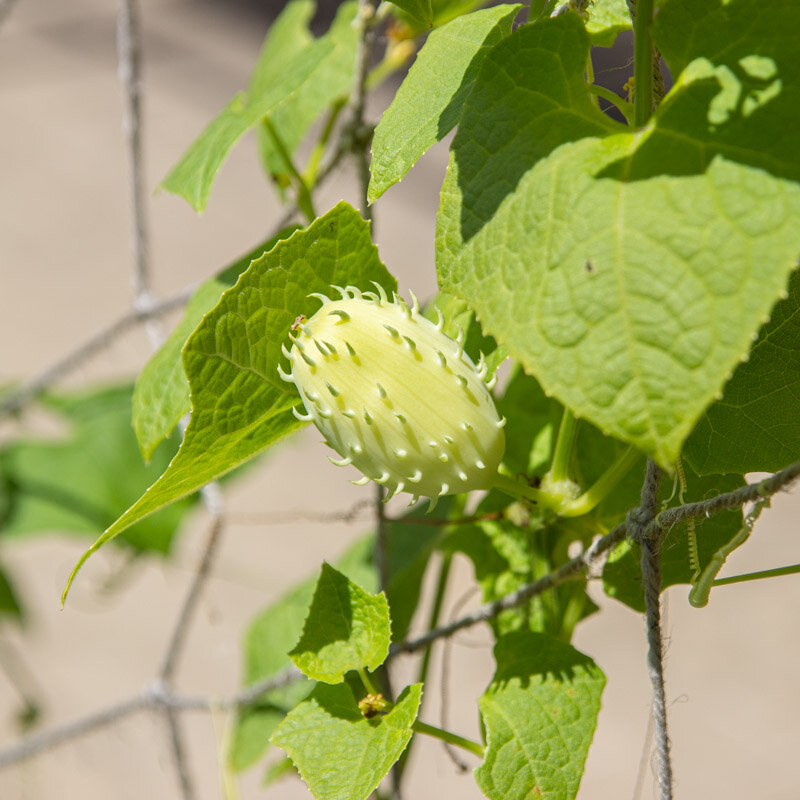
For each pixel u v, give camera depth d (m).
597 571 0.48
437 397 0.44
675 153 0.42
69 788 1.13
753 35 0.42
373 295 0.45
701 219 0.41
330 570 0.46
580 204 0.42
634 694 1.33
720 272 0.41
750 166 0.41
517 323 0.42
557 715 0.46
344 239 0.46
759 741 1.28
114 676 1.32
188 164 0.50
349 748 0.45
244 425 0.46
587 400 0.41
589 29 0.47
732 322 0.41
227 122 0.50
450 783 1.23
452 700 1.29
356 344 0.44
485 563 0.50
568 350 0.41
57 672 1.33
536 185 0.42
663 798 0.44
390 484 0.45
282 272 0.45
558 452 0.47
